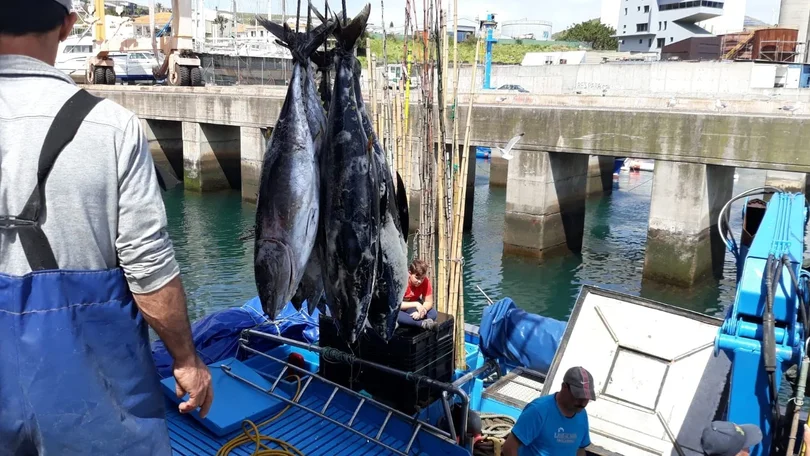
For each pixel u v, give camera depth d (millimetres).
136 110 25938
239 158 25266
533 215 16031
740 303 3740
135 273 1698
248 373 5000
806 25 48250
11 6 1563
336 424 4426
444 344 4773
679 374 4660
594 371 4875
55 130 1551
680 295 13883
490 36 26312
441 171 5719
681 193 14023
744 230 5734
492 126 16281
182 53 25859
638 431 4504
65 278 1586
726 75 29953
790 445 3322
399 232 3115
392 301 3137
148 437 1807
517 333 6309
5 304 1566
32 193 1535
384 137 6020
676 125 13891
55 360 1598
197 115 23672
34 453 1689
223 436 4266
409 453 4188
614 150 14820
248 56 31625
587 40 78062
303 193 2574
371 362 4465
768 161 13047
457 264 5793
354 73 2680
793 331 3572
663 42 66312
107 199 1629
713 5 63000
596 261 16234
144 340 1798
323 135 2686
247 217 20609
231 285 13680
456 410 4773
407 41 5766
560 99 16500
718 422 3498
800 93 24750
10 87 1577
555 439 3664
